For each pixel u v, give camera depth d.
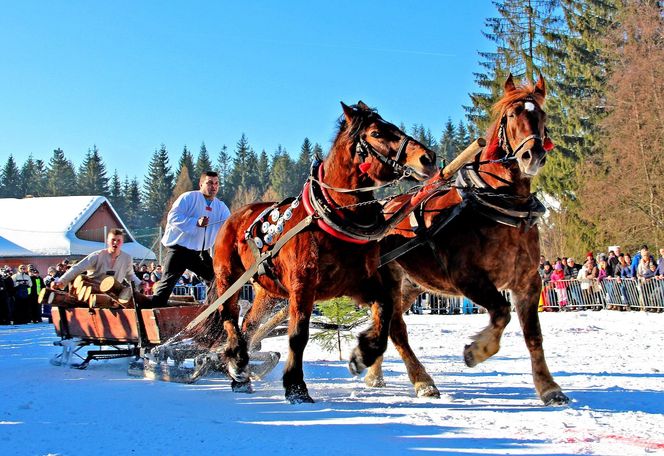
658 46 32.12
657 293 19.17
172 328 8.04
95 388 7.30
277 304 7.92
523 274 6.38
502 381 7.75
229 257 7.54
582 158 35.06
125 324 8.35
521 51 36.81
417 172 5.82
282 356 10.69
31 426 5.37
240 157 121.75
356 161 6.11
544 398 6.22
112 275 9.31
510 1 37.06
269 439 4.87
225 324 7.38
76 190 116.75
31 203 42.22
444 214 6.57
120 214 114.25
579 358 9.66
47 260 38.12
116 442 4.87
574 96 36.66
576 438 4.76
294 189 107.56
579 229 33.66
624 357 9.70
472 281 6.32
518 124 6.11
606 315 18.92
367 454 4.45
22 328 18.66
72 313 9.18
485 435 4.90
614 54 34.38
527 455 4.34
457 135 109.81
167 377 7.81
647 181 30.62
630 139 31.17
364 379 7.70
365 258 6.32
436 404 6.26
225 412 5.90
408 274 7.12
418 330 15.48
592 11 38.28
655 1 33.69
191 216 8.91
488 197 6.26
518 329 15.27
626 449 4.45
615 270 21.14
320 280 6.26
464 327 16.27
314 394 6.99
